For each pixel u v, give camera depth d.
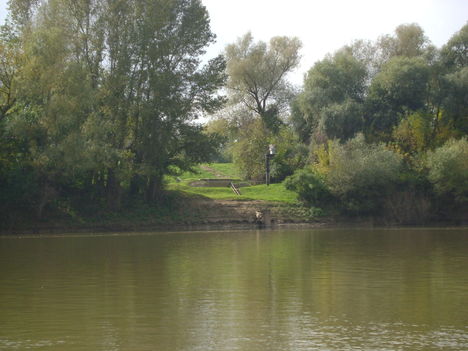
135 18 60.94
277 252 38.69
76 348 16.45
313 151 77.00
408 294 23.88
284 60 94.94
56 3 57.00
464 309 21.09
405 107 76.44
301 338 17.34
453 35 79.25
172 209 65.88
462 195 71.50
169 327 18.67
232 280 27.28
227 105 94.44
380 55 87.06
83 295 23.70
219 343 16.89
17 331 18.23
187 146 65.69
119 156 57.56
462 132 78.62
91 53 60.41
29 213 58.94
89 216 61.50
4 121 55.78
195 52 64.12
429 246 42.50
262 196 72.94
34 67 52.72
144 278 27.83
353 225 68.12
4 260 34.53
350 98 77.19
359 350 16.12
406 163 73.56
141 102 60.81
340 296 23.47
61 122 53.81
